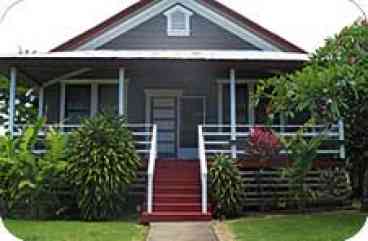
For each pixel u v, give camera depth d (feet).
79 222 44.88
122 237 37.76
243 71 61.41
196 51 65.92
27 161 47.57
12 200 47.21
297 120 64.08
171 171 53.78
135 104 66.39
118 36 67.51
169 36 67.97
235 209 48.52
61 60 54.95
